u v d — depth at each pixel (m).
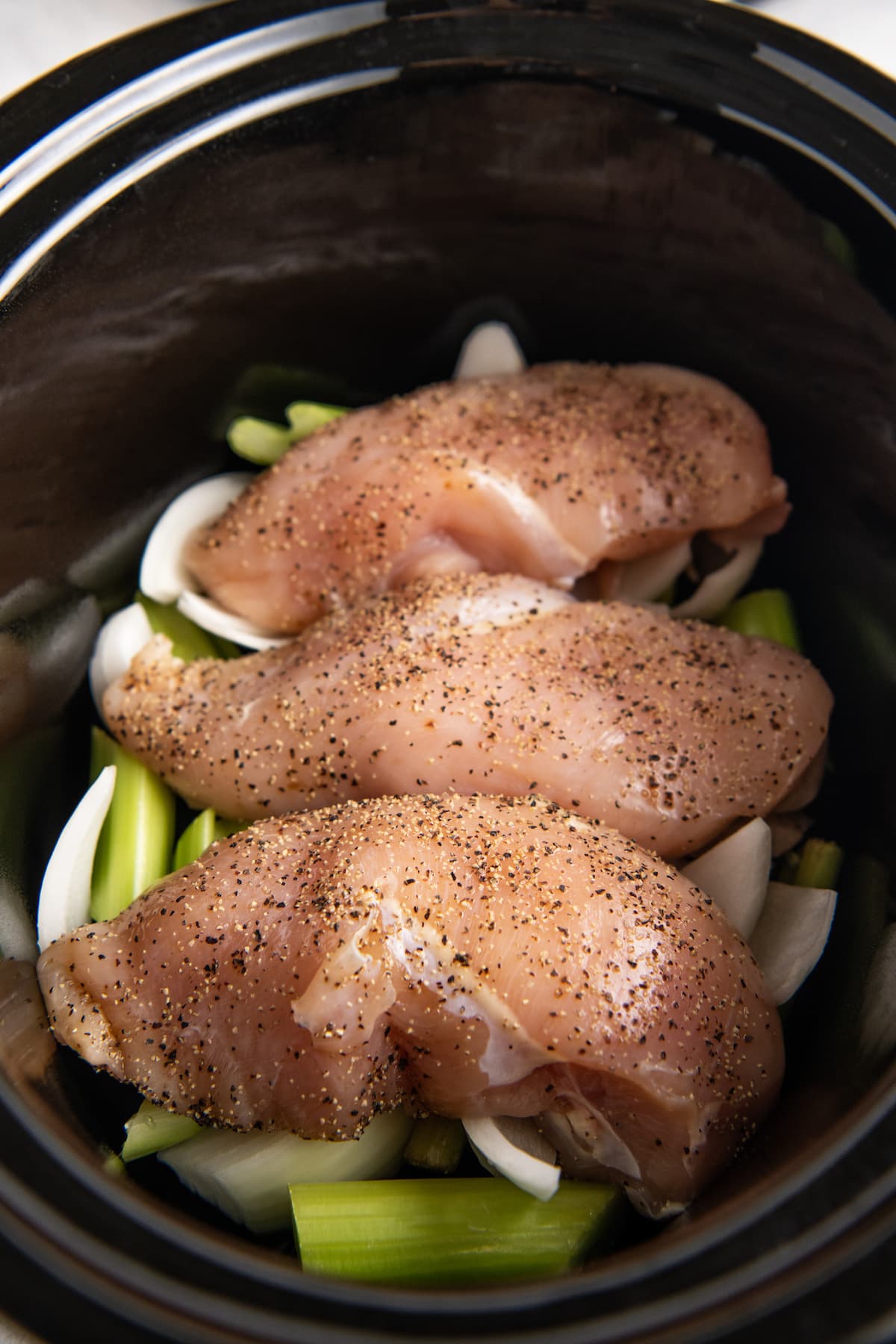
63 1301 0.41
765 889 0.53
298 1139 0.49
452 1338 0.41
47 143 0.52
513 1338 0.41
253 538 0.58
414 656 0.53
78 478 0.56
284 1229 0.50
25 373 0.52
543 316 0.61
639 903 0.48
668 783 0.52
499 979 0.47
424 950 0.48
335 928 0.48
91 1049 0.49
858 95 0.52
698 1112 0.47
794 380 0.57
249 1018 0.48
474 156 0.56
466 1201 0.49
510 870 0.48
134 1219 0.43
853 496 0.56
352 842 0.49
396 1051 0.48
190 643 0.60
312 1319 0.41
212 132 0.53
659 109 0.53
